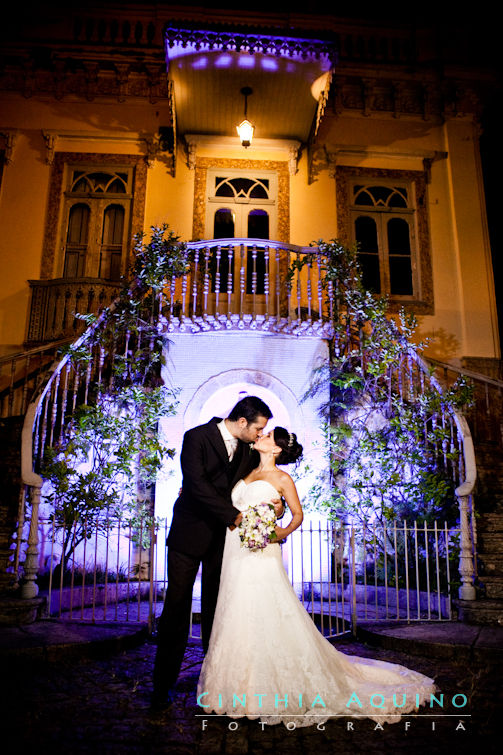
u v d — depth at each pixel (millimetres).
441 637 4387
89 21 9500
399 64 9727
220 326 7047
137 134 9242
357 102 9711
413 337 8938
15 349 8352
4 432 6383
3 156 9078
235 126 9109
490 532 5762
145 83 9445
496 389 8664
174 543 3371
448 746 2693
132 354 6711
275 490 3404
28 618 4605
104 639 4129
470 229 9406
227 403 7312
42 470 5504
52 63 9359
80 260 9078
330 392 7172
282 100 8500
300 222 9227
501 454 6938
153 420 6324
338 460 6797
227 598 3219
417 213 9477
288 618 3154
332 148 9445
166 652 3158
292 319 7852
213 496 3230
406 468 6672
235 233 9219
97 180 9305
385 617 5324
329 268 7277
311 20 9695
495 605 4973
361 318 7242
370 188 9641
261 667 3021
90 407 6066
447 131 9727
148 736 2758
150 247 7117
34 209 8961
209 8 9578
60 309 8328
